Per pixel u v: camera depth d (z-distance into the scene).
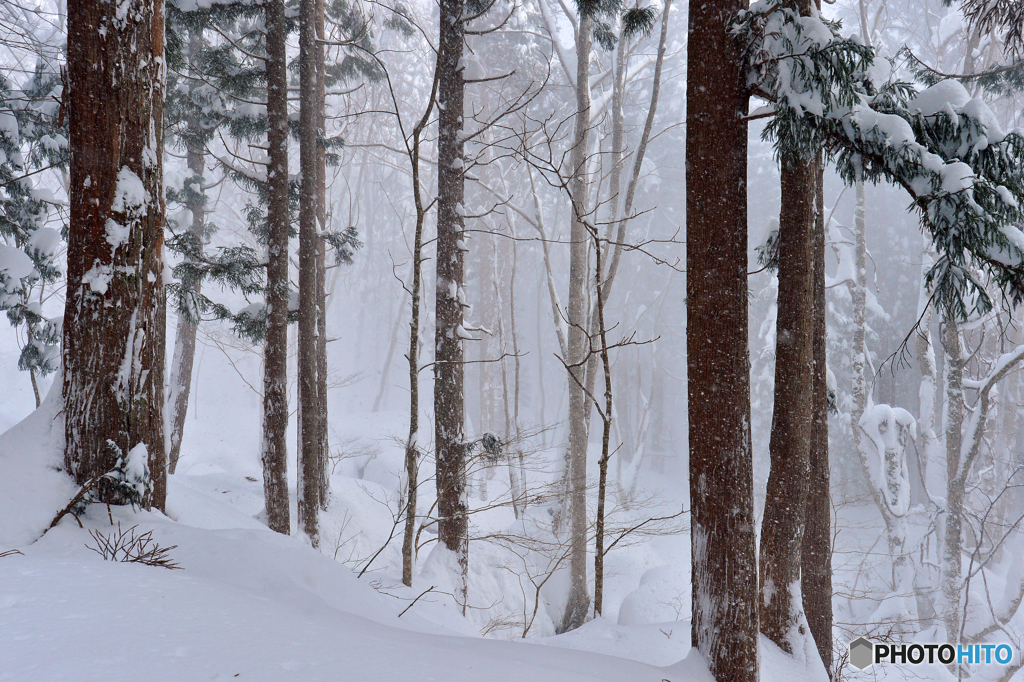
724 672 5.00
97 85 5.87
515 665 3.65
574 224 16.41
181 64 11.59
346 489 16.20
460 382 11.20
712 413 5.16
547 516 15.55
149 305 6.05
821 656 7.38
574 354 15.97
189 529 5.46
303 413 11.76
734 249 5.15
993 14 9.05
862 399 18.97
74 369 5.70
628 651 5.96
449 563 10.62
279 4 11.26
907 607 16.58
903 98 5.34
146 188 6.09
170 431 17.30
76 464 5.55
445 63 11.39
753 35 4.97
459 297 11.23
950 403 17.39
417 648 3.56
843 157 5.24
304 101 12.24
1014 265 4.50
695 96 5.25
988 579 18.38
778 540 6.65
